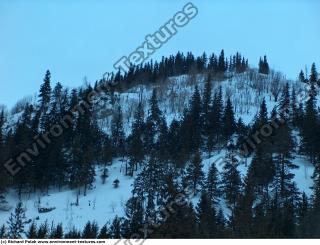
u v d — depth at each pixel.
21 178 102.06
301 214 69.62
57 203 98.12
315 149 102.31
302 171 99.50
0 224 86.44
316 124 109.88
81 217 90.06
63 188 108.75
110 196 99.44
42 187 105.50
